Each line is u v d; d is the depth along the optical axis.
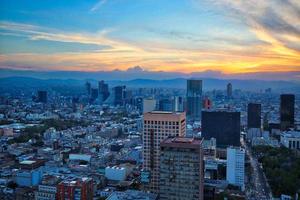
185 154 161.12
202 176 172.50
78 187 187.25
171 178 163.50
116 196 189.62
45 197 195.88
